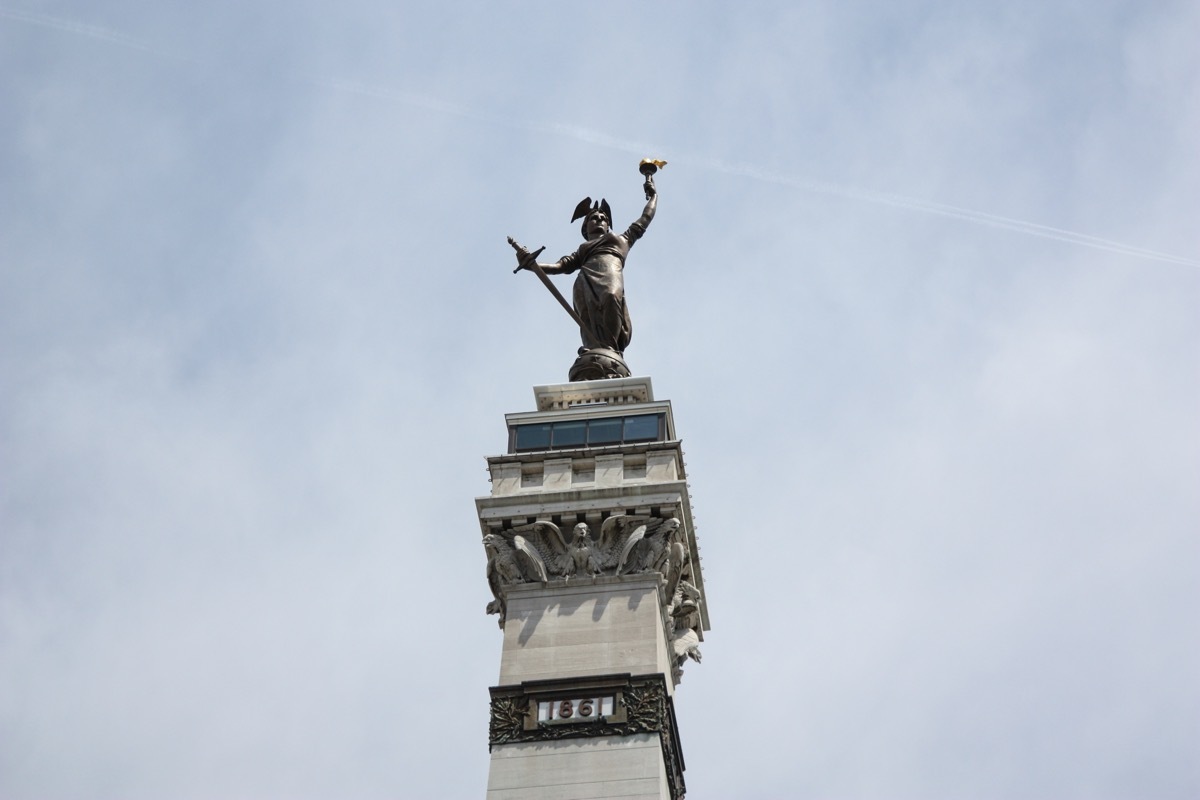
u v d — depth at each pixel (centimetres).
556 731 5759
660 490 6203
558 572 6119
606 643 5941
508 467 6347
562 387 6619
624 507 6184
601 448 6338
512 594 6091
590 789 5638
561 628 5991
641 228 7188
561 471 6312
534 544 6169
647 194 7288
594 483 6269
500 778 5684
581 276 6938
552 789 5650
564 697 5828
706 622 6594
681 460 6375
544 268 6975
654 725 5750
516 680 5881
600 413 6481
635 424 6444
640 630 5962
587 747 5722
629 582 6078
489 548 6169
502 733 5772
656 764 5672
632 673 5859
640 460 6322
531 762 5706
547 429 6462
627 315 6912
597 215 7156
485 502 6234
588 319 6869
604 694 5828
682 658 6197
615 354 6825
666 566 6122
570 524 6197
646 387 6619
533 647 5956
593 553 6131
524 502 6225
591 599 6053
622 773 5662
